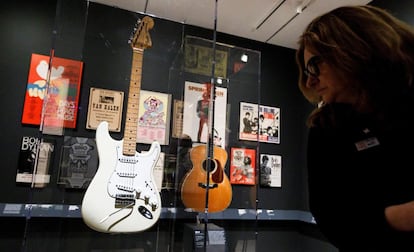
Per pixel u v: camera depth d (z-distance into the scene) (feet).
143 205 5.96
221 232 6.82
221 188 7.13
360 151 1.84
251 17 9.11
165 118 7.64
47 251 6.22
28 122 7.43
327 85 2.14
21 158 7.24
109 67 7.38
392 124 1.80
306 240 9.86
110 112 7.30
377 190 1.71
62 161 6.61
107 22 7.39
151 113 7.54
